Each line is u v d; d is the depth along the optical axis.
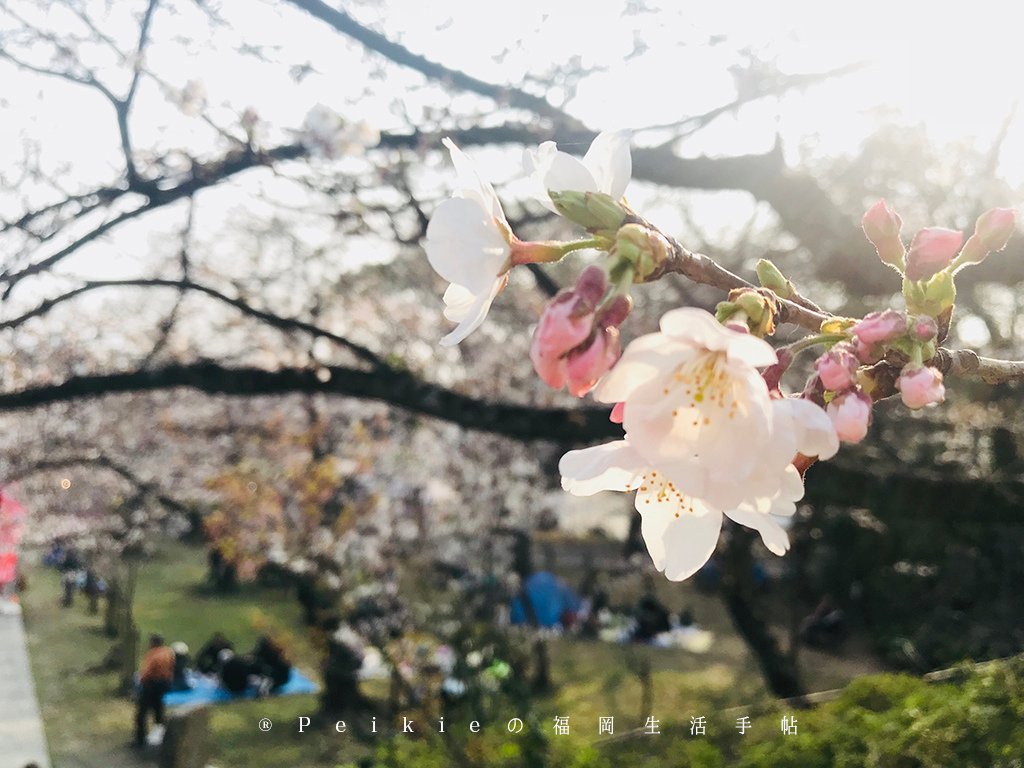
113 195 5.84
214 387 6.68
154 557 14.96
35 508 11.66
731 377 1.08
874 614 11.38
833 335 1.26
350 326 8.84
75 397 6.87
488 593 10.26
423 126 6.34
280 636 10.00
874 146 6.88
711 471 1.04
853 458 6.34
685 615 13.88
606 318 1.06
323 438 9.57
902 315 1.23
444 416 6.44
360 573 9.52
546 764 6.42
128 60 5.67
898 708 5.61
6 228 5.88
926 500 5.61
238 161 5.85
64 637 13.57
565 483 1.28
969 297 7.21
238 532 9.45
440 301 8.93
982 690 5.12
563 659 11.74
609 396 1.07
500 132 6.23
